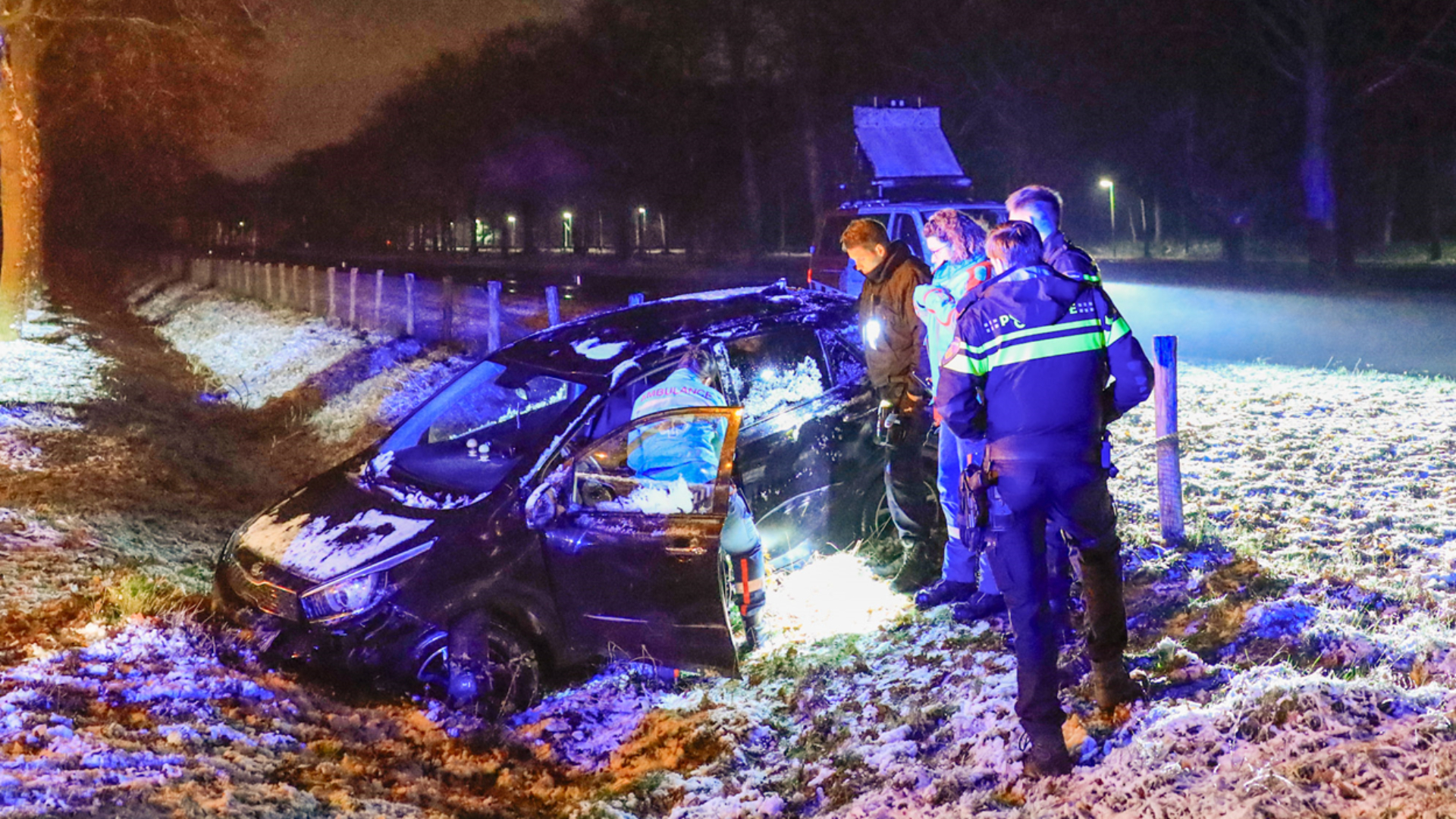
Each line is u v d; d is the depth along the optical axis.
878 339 5.75
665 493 5.16
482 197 68.88
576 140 52.12
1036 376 3.66
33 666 5.05
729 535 5.42
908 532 6.00
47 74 26.30
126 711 4.71
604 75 46.72
